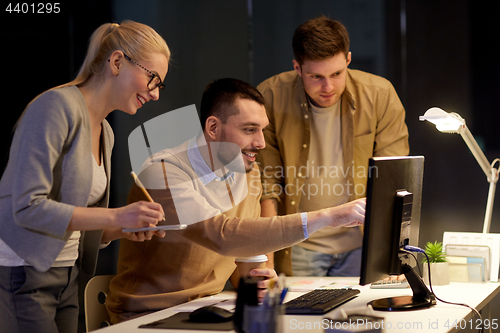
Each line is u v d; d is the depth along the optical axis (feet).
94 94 4.41
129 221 3.83
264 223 4.33
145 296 4.59
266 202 7.06
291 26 8.21
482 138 7.68
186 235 4.53
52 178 3.89
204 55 8.59
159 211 3.98
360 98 7.06
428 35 7.83
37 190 3.74
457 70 7.74
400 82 7.95
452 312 3.82
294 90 7.18
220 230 4.38
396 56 7.94
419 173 4.48
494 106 7.59
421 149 7.93
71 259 4.44
